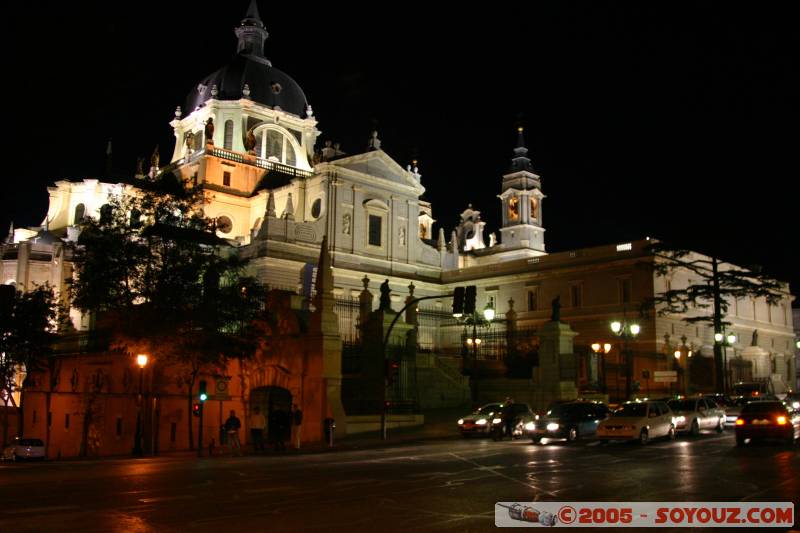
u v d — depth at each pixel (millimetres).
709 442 30453
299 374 36750
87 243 38188
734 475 18828
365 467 22594
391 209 77250
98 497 16297
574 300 69625
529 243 95188
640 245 65312
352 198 73750
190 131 84562
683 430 33812
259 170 80188
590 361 50000
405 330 43156
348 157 73500
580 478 18750
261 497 16031
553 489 16766
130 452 41281
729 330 73812
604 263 67188
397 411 40344
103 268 37594
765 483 17203
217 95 82688
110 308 38781
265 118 84125
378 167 76688
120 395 43375
